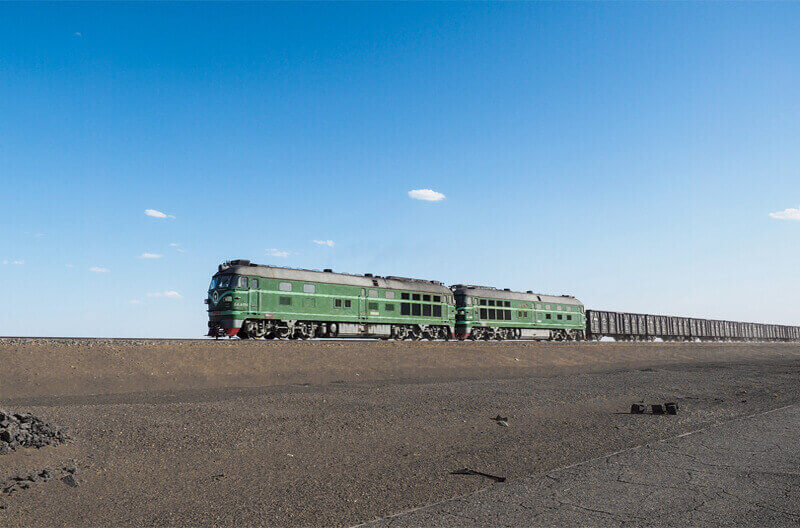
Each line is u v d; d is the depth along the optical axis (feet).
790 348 220.43
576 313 160.15
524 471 23.61
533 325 146.00
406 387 52.60
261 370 65.72
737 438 29.94
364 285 107.14
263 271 92.73
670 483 21.31
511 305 140.56
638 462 24.59
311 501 19.51
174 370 60.18
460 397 45.21
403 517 17.58
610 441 29.73
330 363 73.41
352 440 29.14
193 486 21.17
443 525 16.76
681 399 48.96
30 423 26.58
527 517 17.46
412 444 28.76
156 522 17.39
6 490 19.56
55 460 23.35
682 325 207.62
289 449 26.94
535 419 36.68
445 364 85.40
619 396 49.34
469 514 17.80
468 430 32.53
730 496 19.69
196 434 28.84
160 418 32.40
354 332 105.40
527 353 105.40
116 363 58.44
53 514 17.90
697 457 25.54
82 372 54.65
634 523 16.89
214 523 17.31
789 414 38.81
